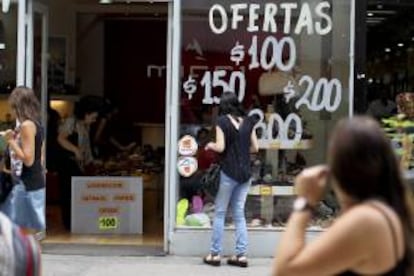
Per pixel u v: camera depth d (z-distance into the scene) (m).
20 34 14.84
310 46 14.70
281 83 14.70
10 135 11.39
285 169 14.70
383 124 14.77
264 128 14.70
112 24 25.53
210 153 14.34
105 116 20.36
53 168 17.03
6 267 4.77
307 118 14.72
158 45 25.92
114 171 18.09
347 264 4.54
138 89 25.94
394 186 4.70
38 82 15.84
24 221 11.34
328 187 4.98
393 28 14.97
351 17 14.66
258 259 14.34
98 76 25.22
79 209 16.53
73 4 22.94
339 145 4.72
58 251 14.70
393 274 4.57
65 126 17.09
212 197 14.38
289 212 14.59
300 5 14.68
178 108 14.55
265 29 14.68
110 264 13.77
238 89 14.66
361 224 4.54
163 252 14.66
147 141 24.62
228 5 14.64
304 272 4.59
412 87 15.11
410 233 4.64
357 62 14.66
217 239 13.73
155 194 18.77
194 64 14.60
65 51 21.72
